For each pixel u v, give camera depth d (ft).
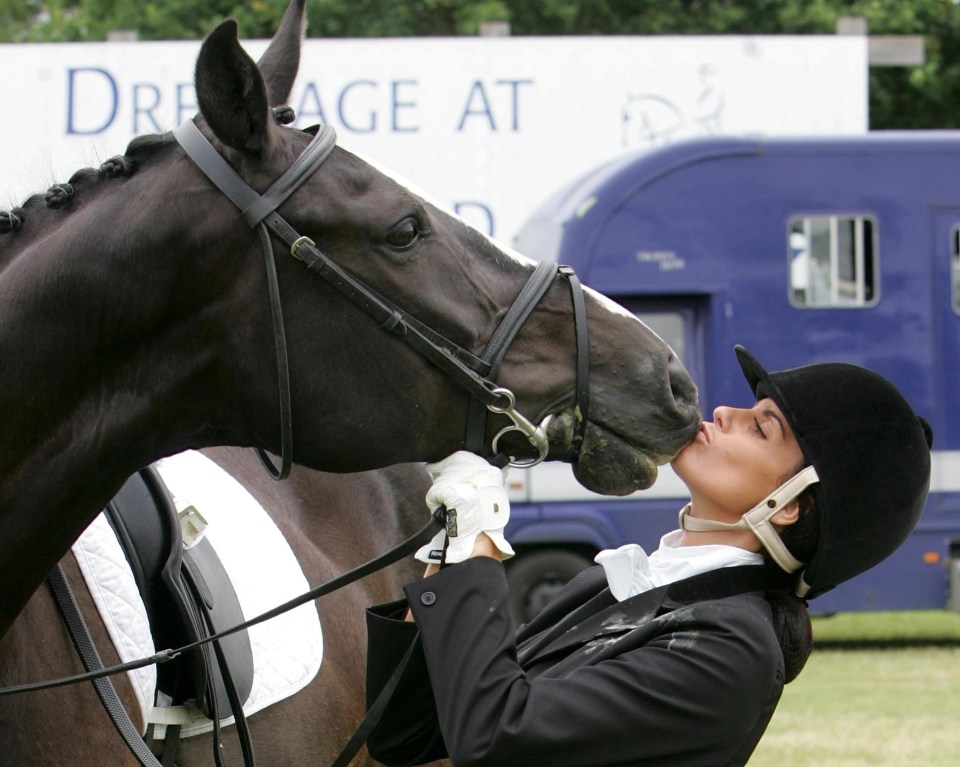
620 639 12.92
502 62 54.75
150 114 54.80
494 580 12.66
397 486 20.63
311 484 19.04
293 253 12.29
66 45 54.85
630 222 49.29
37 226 12.90
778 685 12.59
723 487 13.06
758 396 13.76
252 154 12.36
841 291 50.06
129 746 13.29
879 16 97.76
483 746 11.98
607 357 13.03
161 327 12.49
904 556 49.83
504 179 54.60
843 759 33.99
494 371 12.75
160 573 14.88
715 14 98.94
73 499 12.57
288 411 12.46
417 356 12.62
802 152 50.14
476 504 12.73
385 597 19.31
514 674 12.28
